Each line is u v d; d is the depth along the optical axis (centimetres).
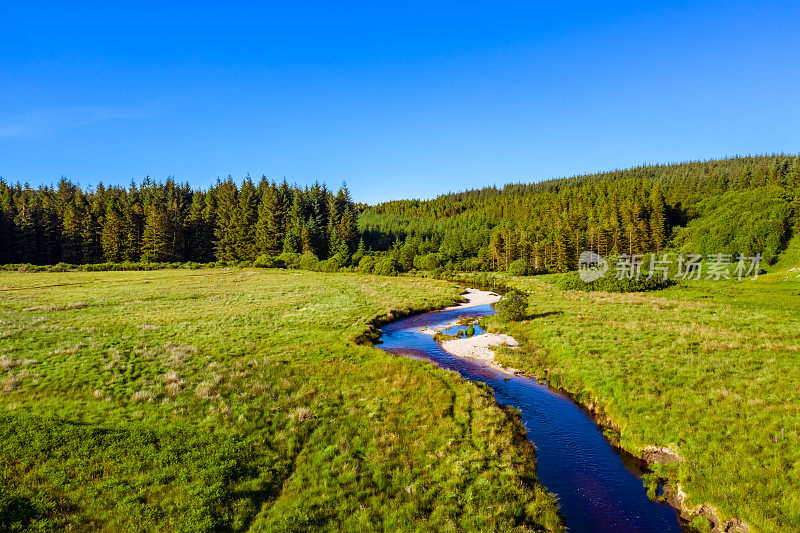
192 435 1537
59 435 1443
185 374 2211
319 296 5581
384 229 16200
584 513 1283
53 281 6550
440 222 18362
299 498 1216
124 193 13438
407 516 1150
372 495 1254
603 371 2242
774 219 8481
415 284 7194
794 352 2281
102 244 10044
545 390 2317
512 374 2600
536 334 3275
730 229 9025
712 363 2189
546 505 1275
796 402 1612
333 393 2050
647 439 1616
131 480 1242
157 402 1830
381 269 9162
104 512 1099
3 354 2367
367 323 3931
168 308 4397
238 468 1348
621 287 5681
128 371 2180
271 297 5438
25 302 4456
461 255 11812
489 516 1165
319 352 2797
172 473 1287
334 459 1438
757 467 1285
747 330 2948
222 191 13288
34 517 1055
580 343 2817
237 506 1170
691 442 1491
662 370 2144
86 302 4531
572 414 2008
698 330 2942
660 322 3309
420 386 2197
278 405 1855
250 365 2433
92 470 1273
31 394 1845
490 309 5069
